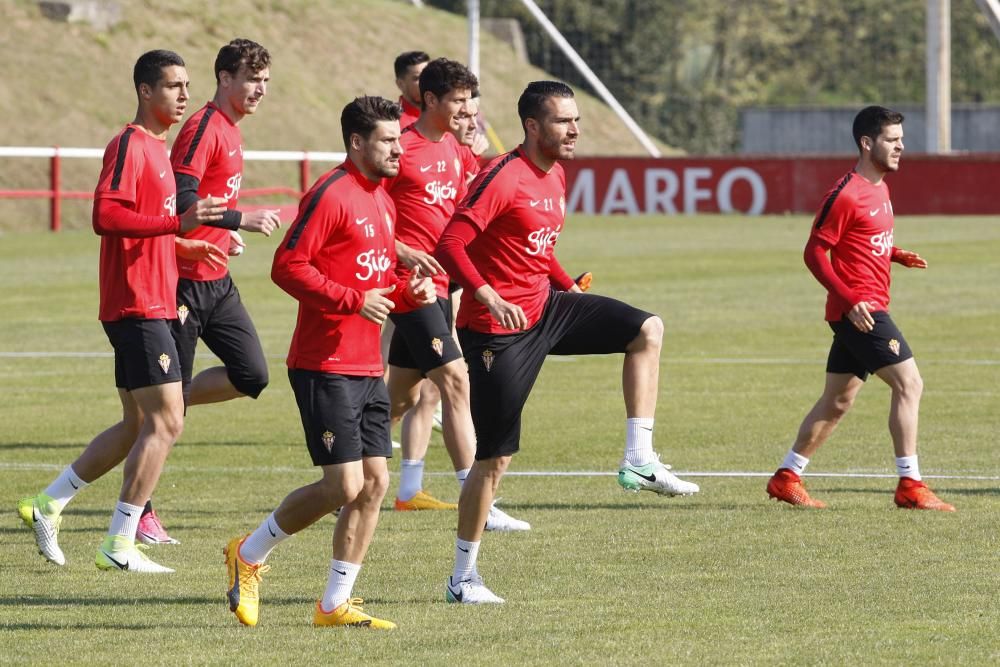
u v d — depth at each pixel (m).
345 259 21.86
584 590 24.23
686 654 20.16
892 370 30.45
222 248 30.59
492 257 24.48
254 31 173.50
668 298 72.75
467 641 21.03
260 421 43.38
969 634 21.05
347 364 21.84
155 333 26.38
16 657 20.56
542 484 33.97
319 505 21.92
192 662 20.19
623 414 43.88
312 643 21.12
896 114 30.81
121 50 157.38
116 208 25.66
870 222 30.77
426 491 33.88
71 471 26.91
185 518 30.86
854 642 20.67
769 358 54.53
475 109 31.72
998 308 68.31
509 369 23.91
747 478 34.16
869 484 33.25
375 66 180.88
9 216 126.38
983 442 38.16
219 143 29.97
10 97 141.62
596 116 194.12
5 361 55.16
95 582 25.59
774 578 24.81
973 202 129.00
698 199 138.12
